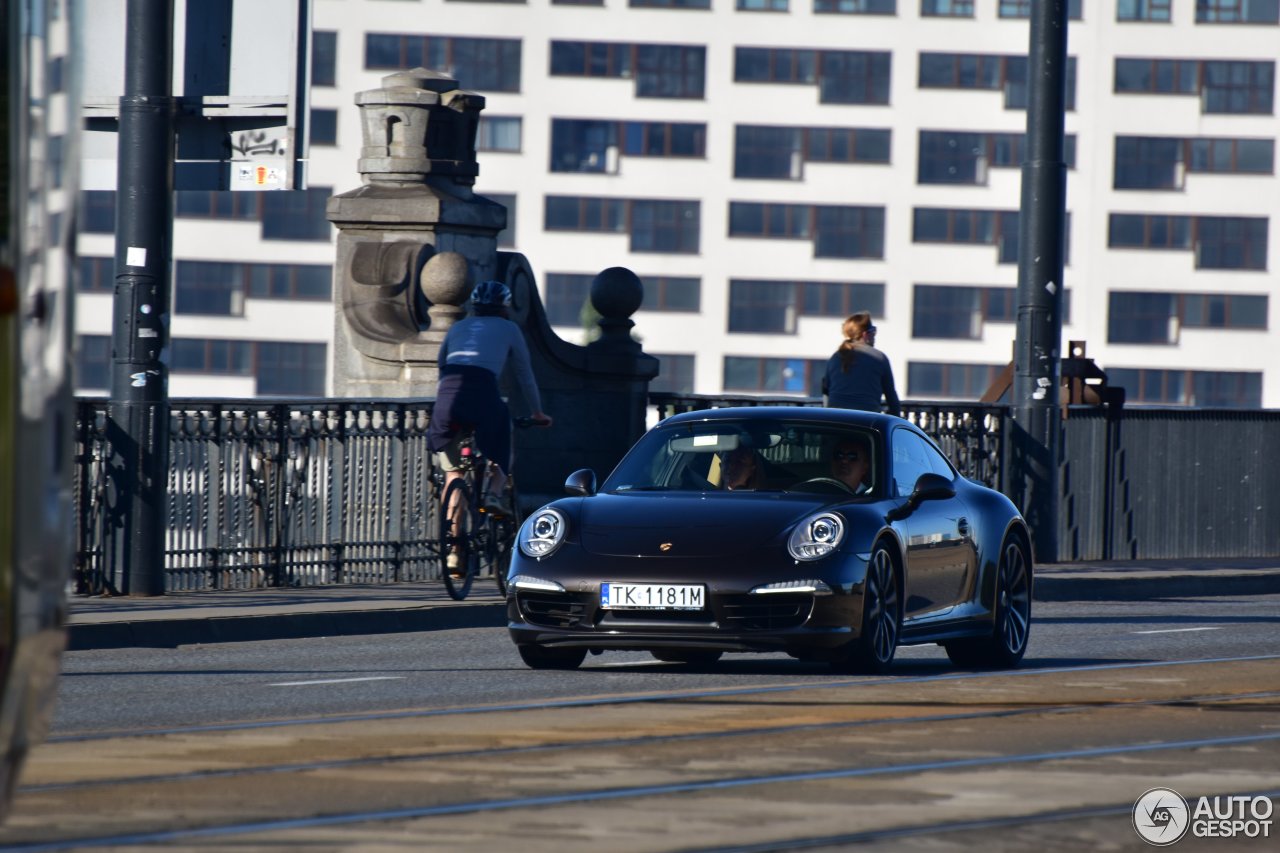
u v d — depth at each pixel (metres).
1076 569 76.44
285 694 39.47
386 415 66.75
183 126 59.59
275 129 58.66
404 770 29.30
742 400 75.81
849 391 69.44
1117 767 30.55
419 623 56.84
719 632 41.66
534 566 43.22
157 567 57.78
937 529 45.78
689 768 29.80
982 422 80.25
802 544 42.28
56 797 26.64
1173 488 83.88
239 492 61.91
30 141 17.80
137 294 57.12
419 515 67.75
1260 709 37.81
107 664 45.88
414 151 74.25
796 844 24.23
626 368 75.62
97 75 61.75
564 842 24.12
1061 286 78.56
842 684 41.22
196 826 24.75
